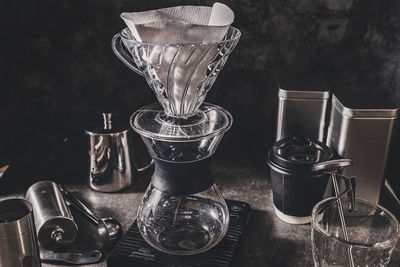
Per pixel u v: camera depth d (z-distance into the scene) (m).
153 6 1.04
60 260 0.77
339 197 0.77
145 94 1.14
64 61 1.10
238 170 1.08
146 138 0.74
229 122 0.75
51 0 1.04
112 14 1.05
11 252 0.67
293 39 1.06
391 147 0.89
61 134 1.17
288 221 0.88
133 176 1.00
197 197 0.78
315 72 1.08
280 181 0.84
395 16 0.99
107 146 0.95
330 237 0.69
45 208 0.82
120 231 0.82
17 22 1.05
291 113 0.95
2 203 0.69
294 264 0.77
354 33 1.04
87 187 1.01
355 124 0.87
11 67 1.09
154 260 0.74
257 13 1.04
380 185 0.92
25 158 1.14
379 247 0.67
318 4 1.02
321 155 0.84
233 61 1.09
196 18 0.78
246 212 0.87
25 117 1.14
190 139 0.69
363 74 1.07
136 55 0.71
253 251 0.80
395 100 1.03
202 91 0.74
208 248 0.76
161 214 0.78
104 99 1.15
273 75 1.10
